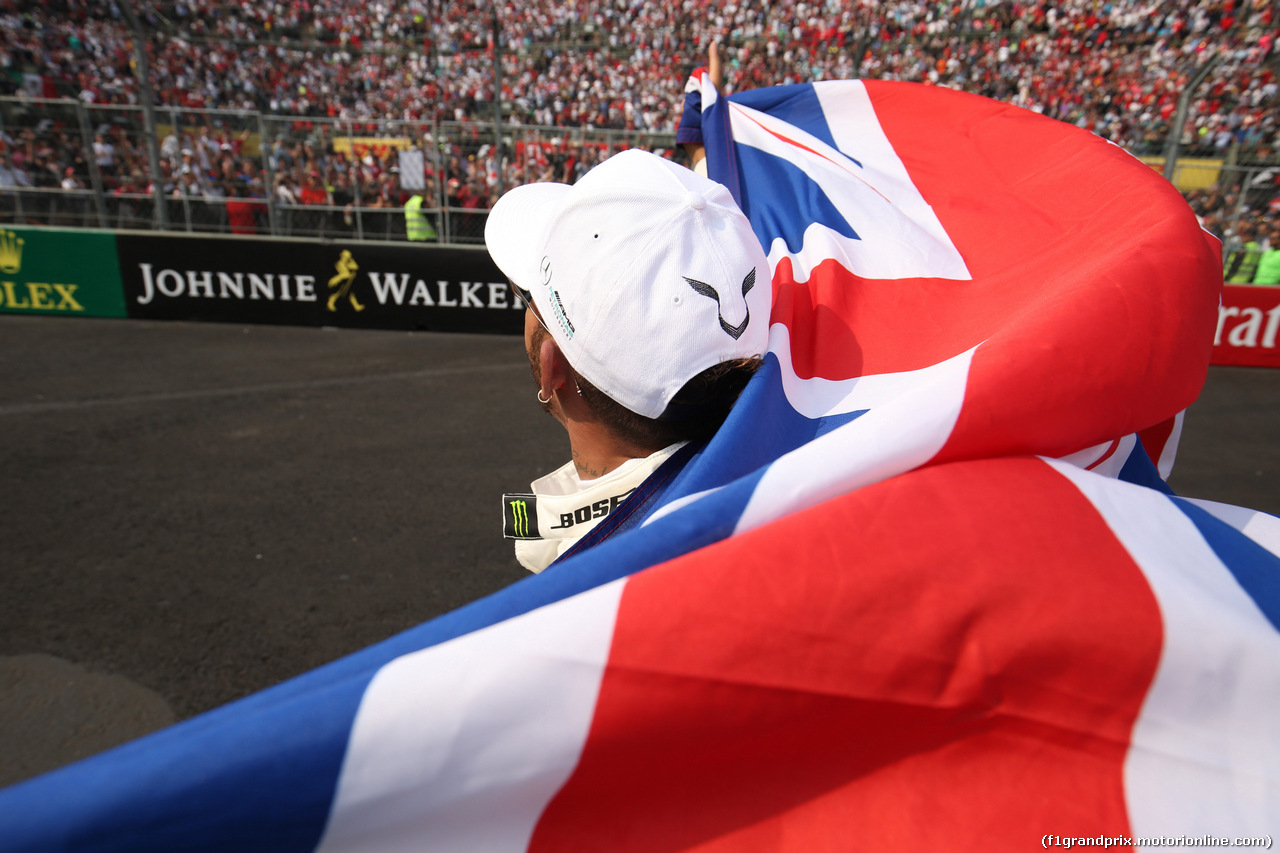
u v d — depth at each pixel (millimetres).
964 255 1106
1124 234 876
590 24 11828
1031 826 477
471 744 443
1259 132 8156
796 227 1223
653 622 470
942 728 495
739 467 642
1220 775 473
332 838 436
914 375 866
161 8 11305
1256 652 475
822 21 11305
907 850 480
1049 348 625
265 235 7992
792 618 478
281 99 11508
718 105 1555
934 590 490
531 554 875
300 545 3691
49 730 2531
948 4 10938
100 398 5492
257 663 2871
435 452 4805
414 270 7414
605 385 708
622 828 487
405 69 11727
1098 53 10406
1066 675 483
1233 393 6320
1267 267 6953
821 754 503
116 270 7375
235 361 6445
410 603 3271
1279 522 636
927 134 1430
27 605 3164
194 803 407
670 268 682
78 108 7574
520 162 7715
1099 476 595
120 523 3832
